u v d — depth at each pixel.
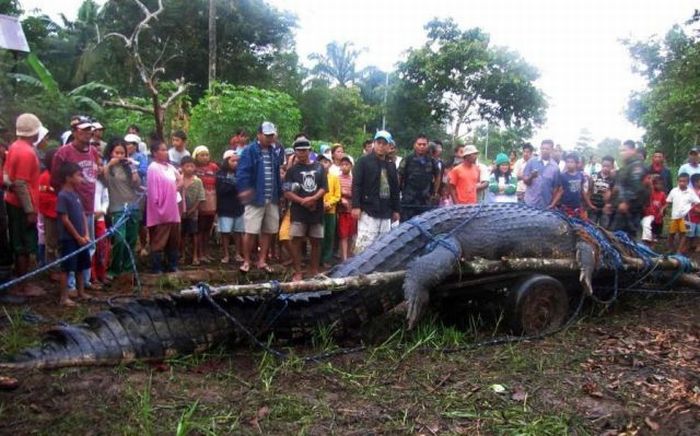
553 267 5.97
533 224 6.24
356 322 5.41
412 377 4.61
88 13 28.91
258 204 8.07
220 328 4.84
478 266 5.62
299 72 38.38
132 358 4.47
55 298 6.59
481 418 3.94
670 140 22.19
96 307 6.29
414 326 5.62
